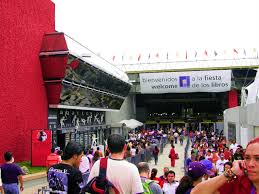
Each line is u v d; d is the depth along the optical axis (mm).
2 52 20797
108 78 37031
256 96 30469
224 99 64312
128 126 47438
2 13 20781
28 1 24281
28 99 24125
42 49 26422
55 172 4934
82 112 36281
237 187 2568
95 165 4477
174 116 77500
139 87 59094
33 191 15539
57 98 27188
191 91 56062
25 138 23484
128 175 4324
